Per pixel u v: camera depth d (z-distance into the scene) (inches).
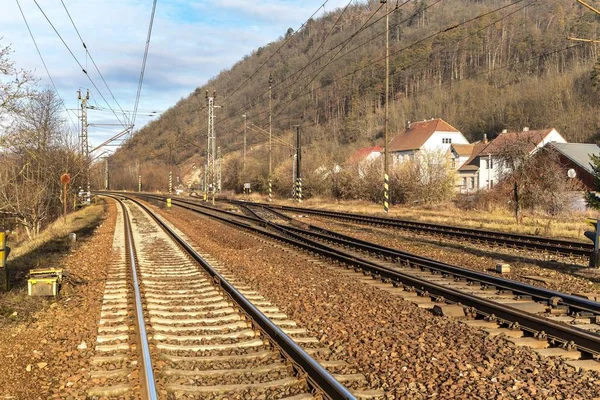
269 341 277.4
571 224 974.4
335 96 4554.6
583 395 207.2
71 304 379.2
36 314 348.8
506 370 233.5
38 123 1152.8
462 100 3924.7
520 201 1237.1
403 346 266.1
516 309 318.0
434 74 4530.0
